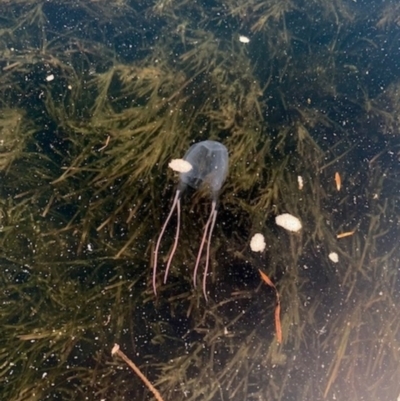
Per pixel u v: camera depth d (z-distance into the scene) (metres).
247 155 0.72
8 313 0.60
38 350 0.59
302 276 0.66
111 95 0.75
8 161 0.68
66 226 0.65
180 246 0.66
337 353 0.63
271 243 0.67
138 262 0.65
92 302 0.62
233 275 0.65
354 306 0.65
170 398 0.59
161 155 0.70
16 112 0.72
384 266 0.67
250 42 0.84
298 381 0.62
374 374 0.62
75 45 0.79
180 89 0.76
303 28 0.87
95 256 0.64
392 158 0.75
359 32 0.87
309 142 0.74
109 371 0.59
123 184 0.68
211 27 0.85
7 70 0.75
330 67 0.82
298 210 0.70
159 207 0.67
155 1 0.85
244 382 0.61
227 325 0.63
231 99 0.76
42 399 0.57
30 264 0.63
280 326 0.63
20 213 0.65
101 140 0.71
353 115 0.78
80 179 0.68
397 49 0.85
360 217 0.70
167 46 0.81
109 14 0.83
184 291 0.64
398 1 0.90
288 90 0.79
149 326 0.62
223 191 0.69
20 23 0.80
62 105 0.73
